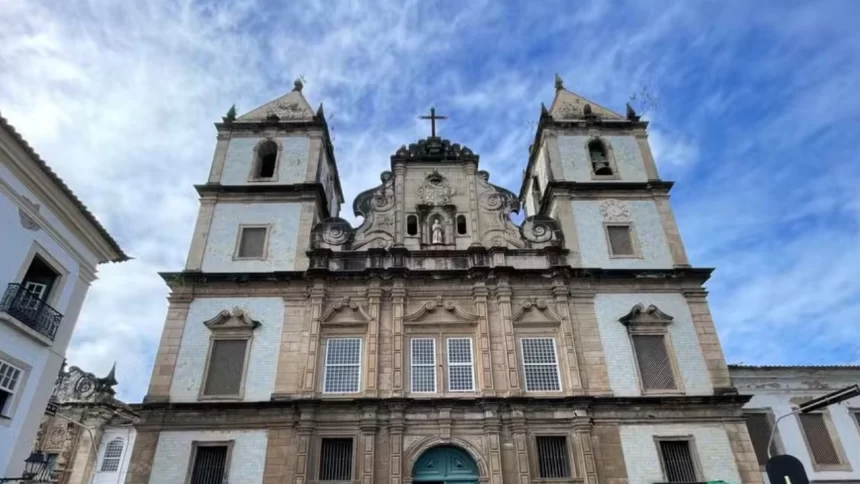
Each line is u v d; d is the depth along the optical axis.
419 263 23.55
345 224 24.72
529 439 19.73
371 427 19.58
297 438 19.48
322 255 23.56
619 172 26.86
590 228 24.92
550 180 25.98
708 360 21.61
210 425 19.89
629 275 23.23
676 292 23.09
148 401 20.22
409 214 25.33
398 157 26.59
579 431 19.72
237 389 20.77
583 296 22.84
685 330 22.23
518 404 20.11
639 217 25.38
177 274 22.91
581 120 28.41
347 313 22.31
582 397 20.14
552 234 24.70
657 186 26.05
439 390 20.72
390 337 21.67
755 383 24.20
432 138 27.59
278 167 26.67
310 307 22.39
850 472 22.52
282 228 24.67
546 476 19.28
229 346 21.72
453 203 25.52
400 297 22.41
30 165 16.06
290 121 28.09
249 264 23.67
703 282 23.36
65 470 28.41
